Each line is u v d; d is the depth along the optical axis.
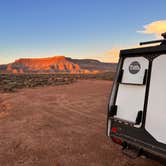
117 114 5.03
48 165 5.42
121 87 5.03
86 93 21.92
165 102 4.05
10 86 30.30
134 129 4.54
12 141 7.22
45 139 7.41
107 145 6.77
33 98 18.25
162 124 4.05
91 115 11.36
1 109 13.32
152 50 4.29
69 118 10.66
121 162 5.53
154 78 4.30
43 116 11.15
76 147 6.62
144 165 5.32
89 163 5.50
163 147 3.99
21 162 5.61
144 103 4.43
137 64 4.67
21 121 10.09
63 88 28.55
